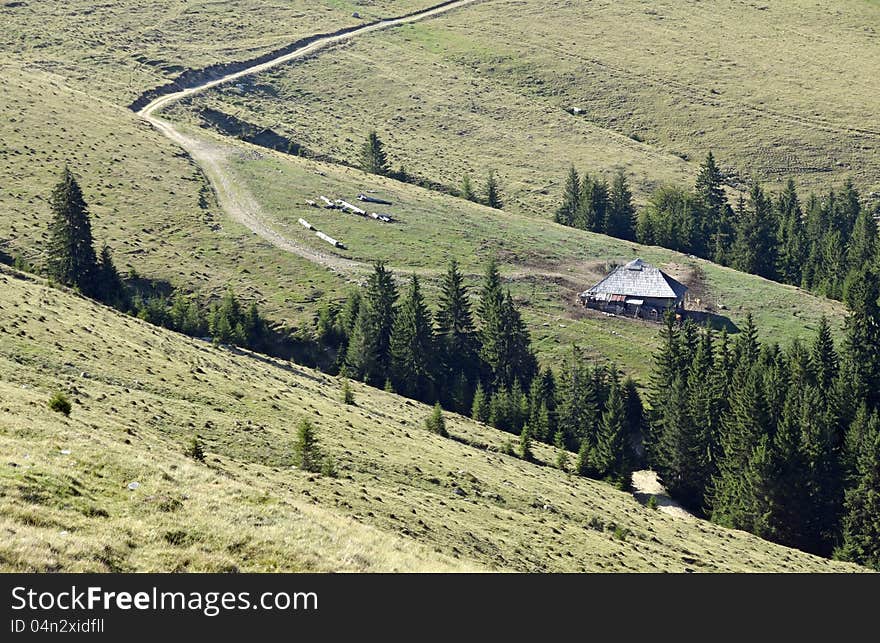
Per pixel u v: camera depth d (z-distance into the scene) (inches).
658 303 6314.0
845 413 4375.0
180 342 3865.7
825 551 3735.2
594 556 2417.6
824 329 5000.0
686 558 2711.6
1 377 2369.6
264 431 2711.6
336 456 2723.9
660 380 4756.4
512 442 4168.3
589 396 4608.8
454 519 2378.2
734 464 3988.7
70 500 1504.7
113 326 3565.5
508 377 5157.5
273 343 5265.8
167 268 5880.9
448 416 4414.4
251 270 6146.7
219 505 1651.1
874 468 3666.3
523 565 2138.3
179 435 2427.4
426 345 5103.3
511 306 5290.4
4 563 1279.5
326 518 1782.7
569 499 3134.8
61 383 2504.9
